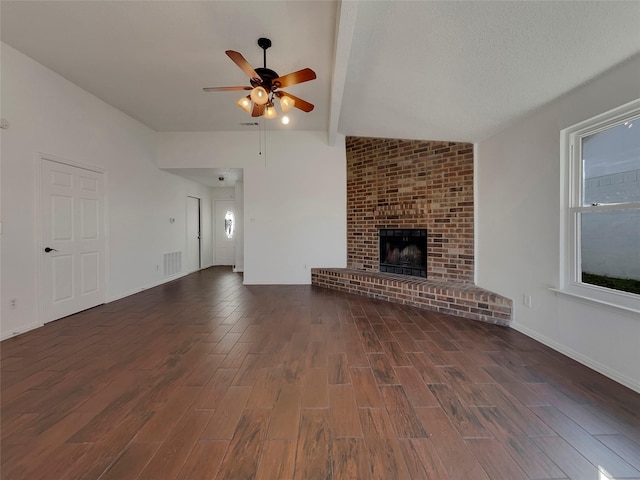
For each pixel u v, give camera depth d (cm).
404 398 171
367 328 289
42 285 303
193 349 241
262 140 509
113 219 408
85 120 358
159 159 514
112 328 292
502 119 280
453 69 236
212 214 787
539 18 169
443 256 381
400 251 443
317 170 506
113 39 261
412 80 268
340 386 184
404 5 187
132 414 157
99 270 383
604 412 157
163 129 498
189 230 657
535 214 257
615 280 194
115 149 411
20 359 223
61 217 327
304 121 459
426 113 316
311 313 341
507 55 203
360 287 430
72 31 251
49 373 201
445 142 375
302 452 130
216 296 428
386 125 379
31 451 131
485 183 334
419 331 280
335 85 281
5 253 269
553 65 197
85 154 359
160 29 248
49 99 311
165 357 226
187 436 141
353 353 232
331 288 474
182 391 179
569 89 214
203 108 410
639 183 180
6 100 269
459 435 141
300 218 509
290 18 234
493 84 236
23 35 256
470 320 312
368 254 474
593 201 210
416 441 137
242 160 510
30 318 290
